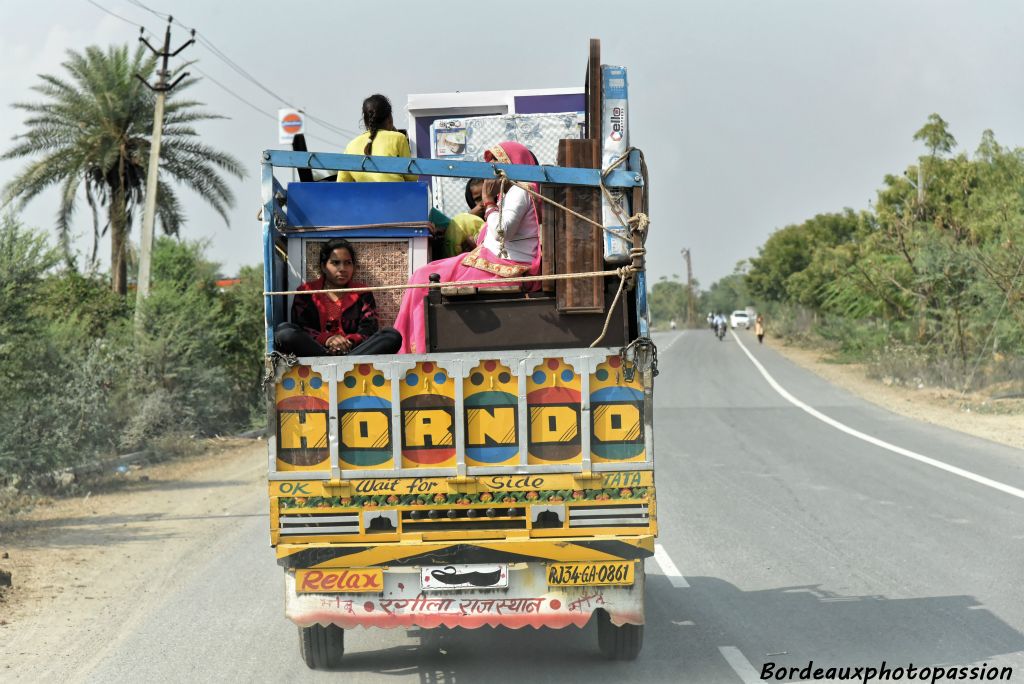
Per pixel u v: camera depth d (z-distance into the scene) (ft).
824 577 34.37
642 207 23.38
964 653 25.63
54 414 57.52
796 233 303.68
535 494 22.63
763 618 29.60
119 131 124.16
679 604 31.48
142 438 78.89
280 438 22.71
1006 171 141.38
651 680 24.26
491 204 26.08
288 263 24.75
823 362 177.58
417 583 22.71
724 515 45.98
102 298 103.71
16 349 54.85
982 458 63.21
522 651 27.22
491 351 22.93
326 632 25.11
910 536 40.47
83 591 34.63
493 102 37.96
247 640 28.45
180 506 53.72
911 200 143.23
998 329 106.63
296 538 22.76
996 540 39.29
